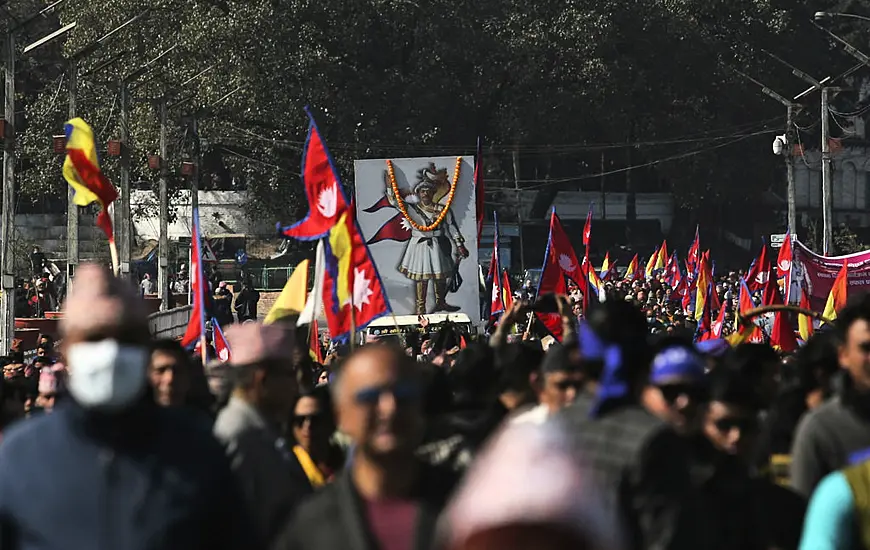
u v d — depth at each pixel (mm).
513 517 4109
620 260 137500
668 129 124312
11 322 54750
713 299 56219
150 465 8141
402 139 109062
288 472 12062
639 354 10680
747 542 11250
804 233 144250
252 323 12766
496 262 45906
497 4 112750
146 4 102062
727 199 134625
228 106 102688
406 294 49750
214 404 15977
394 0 107375
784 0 133750
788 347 33281
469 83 115375
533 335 34594
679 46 121062
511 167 135000
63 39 108750
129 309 8383
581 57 112688
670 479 9484
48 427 8273
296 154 112500
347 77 106875
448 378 15727
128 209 72312
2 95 102500
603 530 4133
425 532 8703
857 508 9562
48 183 106500
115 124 102250
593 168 139500
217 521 8367
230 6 102250
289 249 117562
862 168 149500
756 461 14656
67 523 8000
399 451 8836
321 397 14516
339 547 8672
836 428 12453
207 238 125875
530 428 4453
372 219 49625
